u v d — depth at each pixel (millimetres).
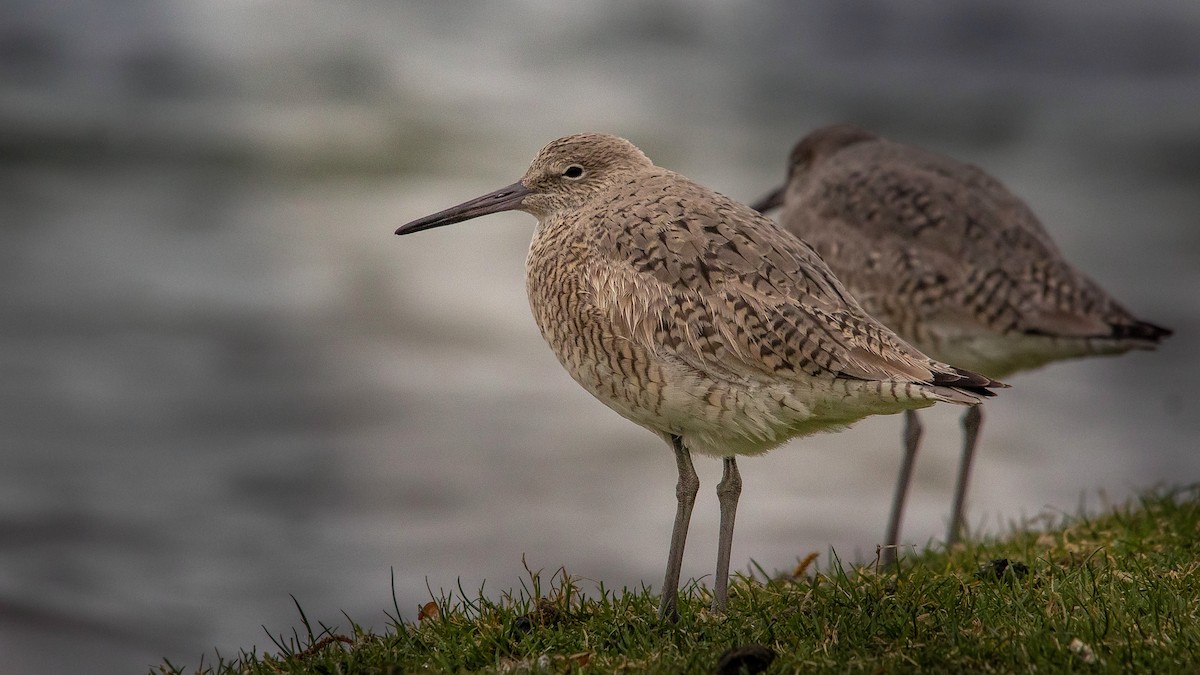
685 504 7910
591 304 7844
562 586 8094
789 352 7281
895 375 7180
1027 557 8633
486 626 7613
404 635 7586
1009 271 10398
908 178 10891
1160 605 7098
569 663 6938
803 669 6625
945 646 6766
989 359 10602
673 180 8414
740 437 7625
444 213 9070
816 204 11133
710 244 7637
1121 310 10461
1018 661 6508
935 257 10516
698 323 7418
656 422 7797
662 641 7176
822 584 8250
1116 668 6312
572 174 8836
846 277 10828
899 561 8578
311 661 7348
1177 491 10156
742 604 7961
